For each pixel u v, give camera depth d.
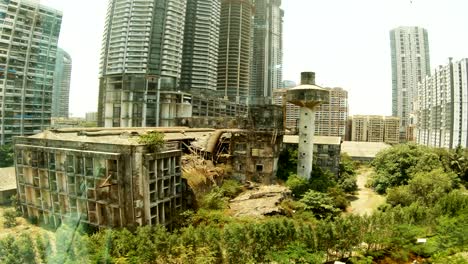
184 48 115.00
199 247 24.38
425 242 28.20
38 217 33.53
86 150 32.88
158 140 33.41
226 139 55.06
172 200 35.75
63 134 37.25
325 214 40.59
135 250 22.95
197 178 39.69
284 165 59.19
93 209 31.55
